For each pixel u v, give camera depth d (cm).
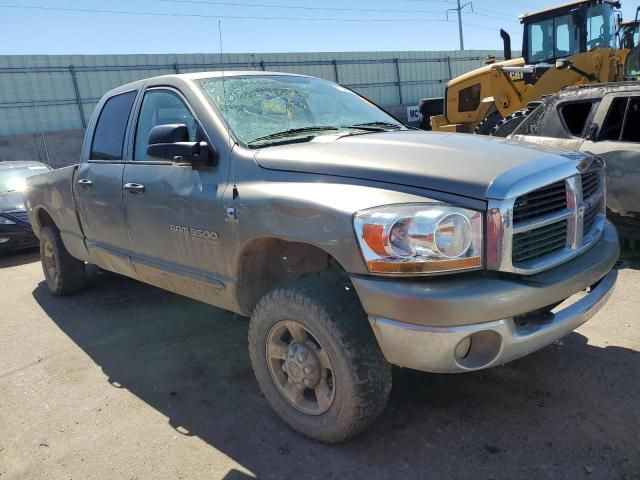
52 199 517
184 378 374
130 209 390
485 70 1275
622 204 547
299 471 269
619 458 259
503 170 252
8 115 2636
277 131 342
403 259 237
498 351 244
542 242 263
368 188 258
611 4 1158
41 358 426
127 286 595
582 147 580
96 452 297
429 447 278
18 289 640
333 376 268
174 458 287
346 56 3544
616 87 569
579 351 363
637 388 315
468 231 239
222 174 318
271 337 297
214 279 329
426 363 241
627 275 504
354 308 265
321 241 258
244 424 313
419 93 3900
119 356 418
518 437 280
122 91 438
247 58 3169
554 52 1196
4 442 313
